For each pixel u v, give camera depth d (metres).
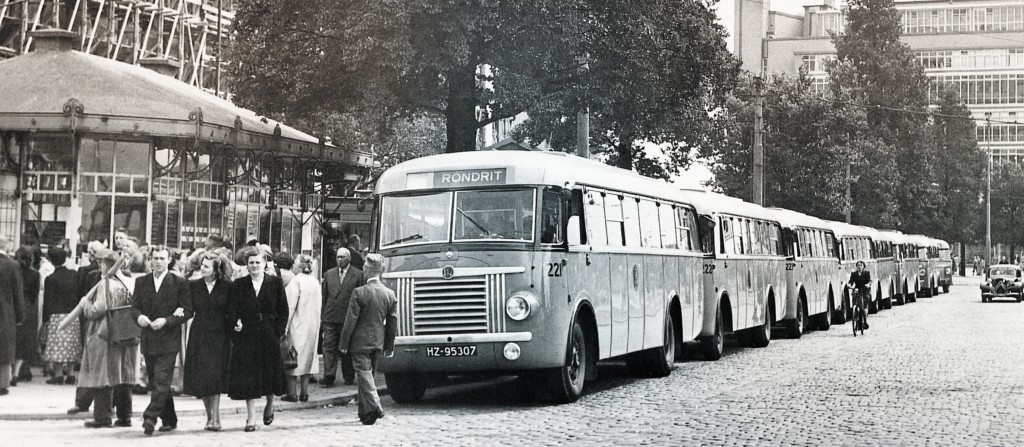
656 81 30.25
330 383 18.22
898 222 75.69
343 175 25.39
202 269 14.64
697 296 23.75
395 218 16.47
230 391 13.24
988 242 100.88
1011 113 135.12
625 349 18.84
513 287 15.76
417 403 17.02
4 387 16.03
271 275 13.59
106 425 13.62
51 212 19.77
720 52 33.84
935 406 16.16
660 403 16.69
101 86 20.41
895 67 81.31
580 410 15.86
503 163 16.30
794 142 60.31
